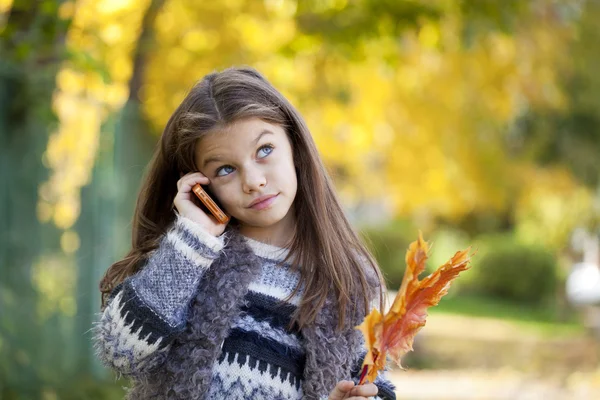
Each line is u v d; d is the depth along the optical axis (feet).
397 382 38.91
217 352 8.80
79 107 23.18
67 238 22.74
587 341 52.06
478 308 70.85
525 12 28.78
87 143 23.47
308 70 31.14
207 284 9.01
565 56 45.96
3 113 20.07
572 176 67.51
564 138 67.72
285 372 8.96
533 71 42.47
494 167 48.49
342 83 33.91
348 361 9.15
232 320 8.93
